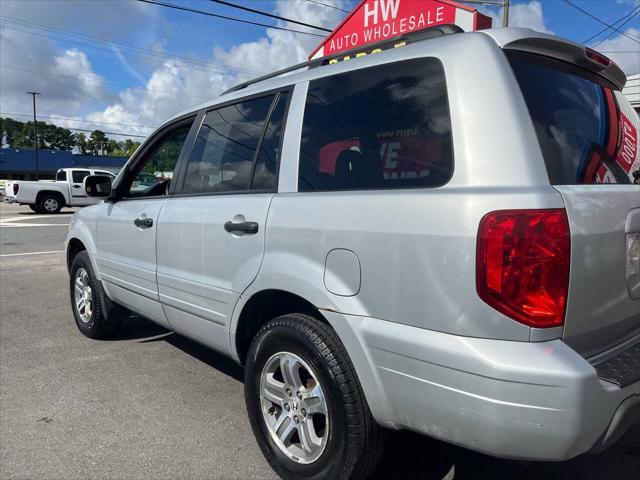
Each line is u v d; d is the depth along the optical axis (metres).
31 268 9.42
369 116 2.51
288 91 3.00
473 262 1.95
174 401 3.80
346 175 2.54
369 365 2.28
